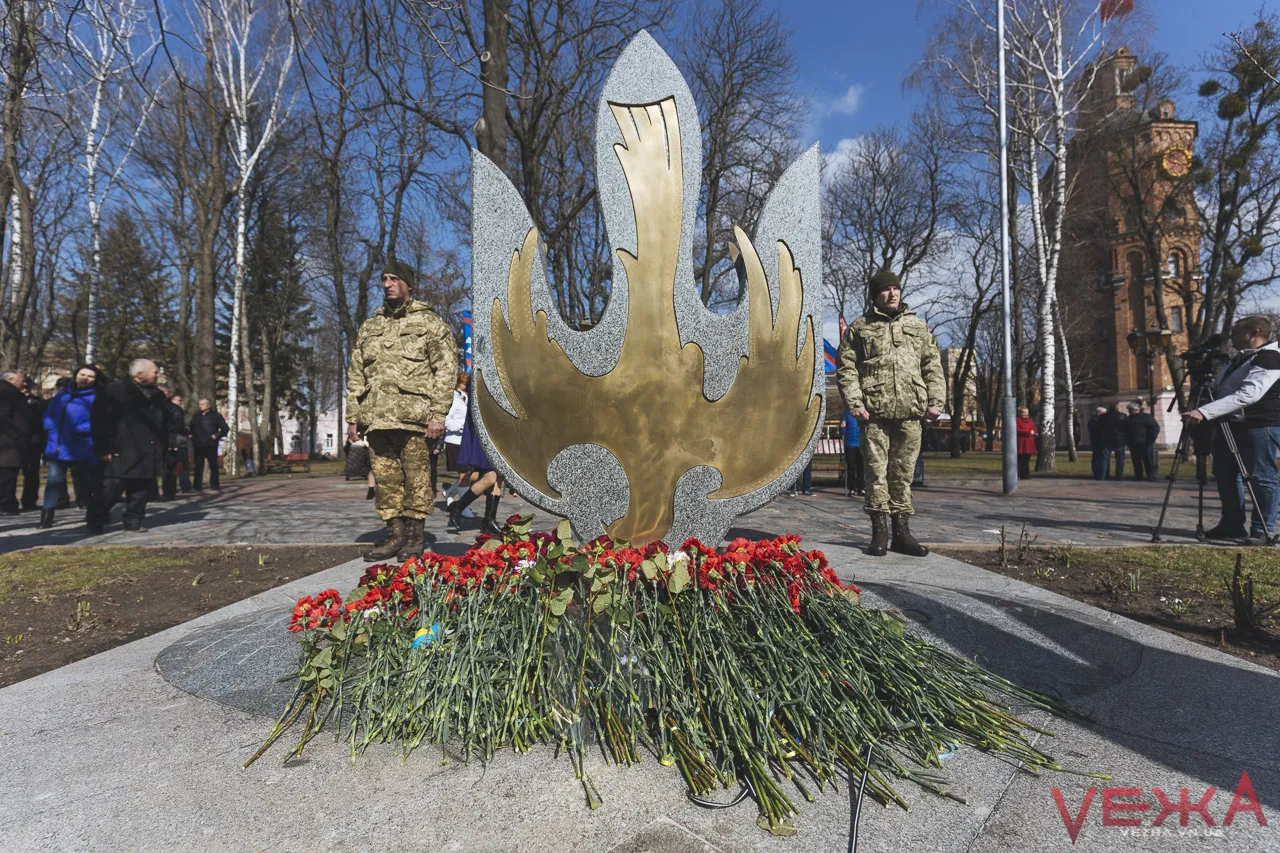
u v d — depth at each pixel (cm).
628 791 195
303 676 240
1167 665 294
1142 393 4359
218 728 238
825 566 288
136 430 736
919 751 218
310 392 5025
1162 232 2672
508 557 270
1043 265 1875
